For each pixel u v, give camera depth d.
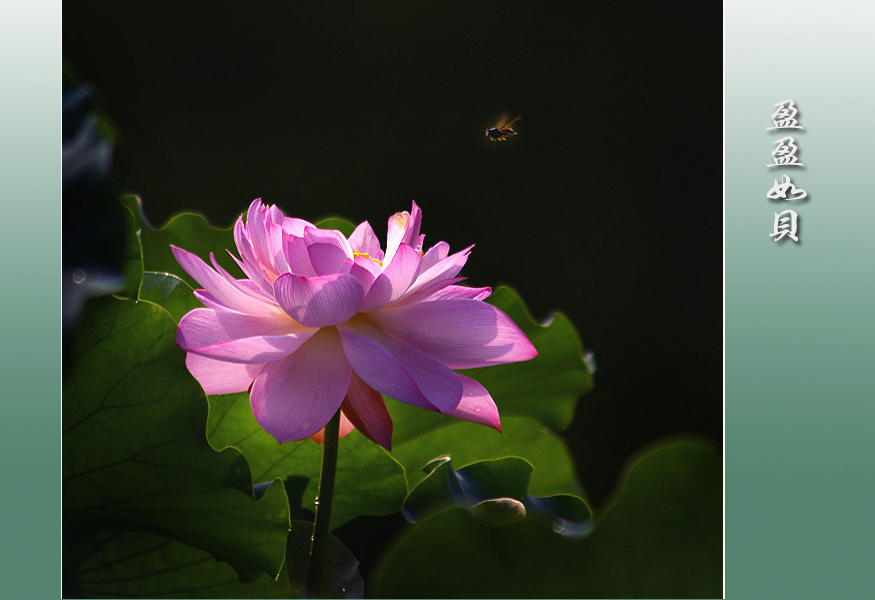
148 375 2.38
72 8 5.25
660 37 5.70
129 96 5.47
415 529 2.33
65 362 2.38
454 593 2.33
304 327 2.42
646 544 2.34
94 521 2.40
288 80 5.70
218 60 5.66
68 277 2.40
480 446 2.61
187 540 2.41
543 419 2.68
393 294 2.41
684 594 2.34
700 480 2.35
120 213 2.43
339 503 2.50
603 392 5.63
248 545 2.40
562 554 2.33
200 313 2.40
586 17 5.68
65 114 2.46
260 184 5.70
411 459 2.60
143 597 2.42
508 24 5.69
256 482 2.48
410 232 2.46
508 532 2.33
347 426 2.46
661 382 5.69
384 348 2.40
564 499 2.48
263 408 2.38
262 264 2.41
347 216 5.71
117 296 2.39
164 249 2.64
